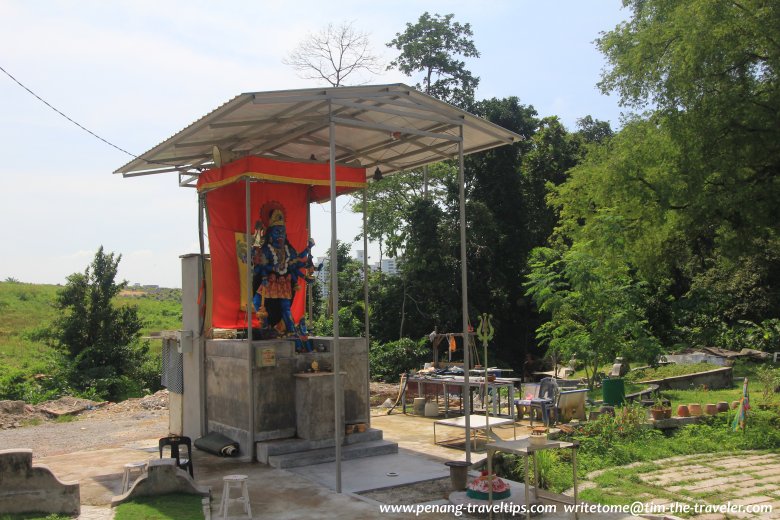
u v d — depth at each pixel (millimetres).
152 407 17438
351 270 30125
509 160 32094
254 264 10984
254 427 9789
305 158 12742
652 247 19531
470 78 32750
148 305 43750
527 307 32562
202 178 11062
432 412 13812
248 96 7852
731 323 29484
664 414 12930
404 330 29312
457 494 7574
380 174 11875
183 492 7648
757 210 15945
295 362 10250
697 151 16422
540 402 12555
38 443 12586
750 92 16484
